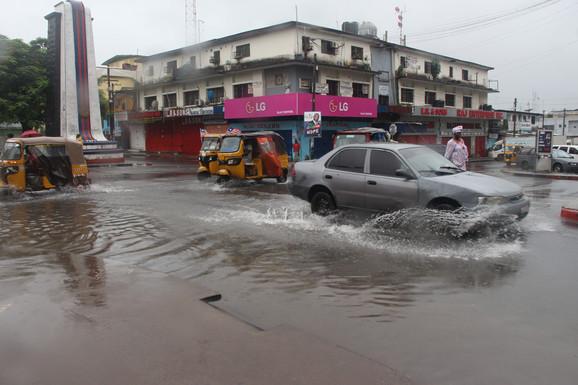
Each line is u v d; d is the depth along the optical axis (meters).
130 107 44.91
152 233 8.51
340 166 9.02
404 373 3.41
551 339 3.95
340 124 33.16
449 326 4.25
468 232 7.29
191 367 3.40
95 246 7.58
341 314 4.59
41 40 32.75
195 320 4.26
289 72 30.70
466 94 45.75
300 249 7.11
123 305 4.62
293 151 30.02
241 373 3.32
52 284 5.30
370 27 36.03
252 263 6.43
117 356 3.56
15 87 31.39
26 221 9.88
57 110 30.06
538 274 5.71
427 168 8.12
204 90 37.16
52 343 3.78
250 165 16.64
